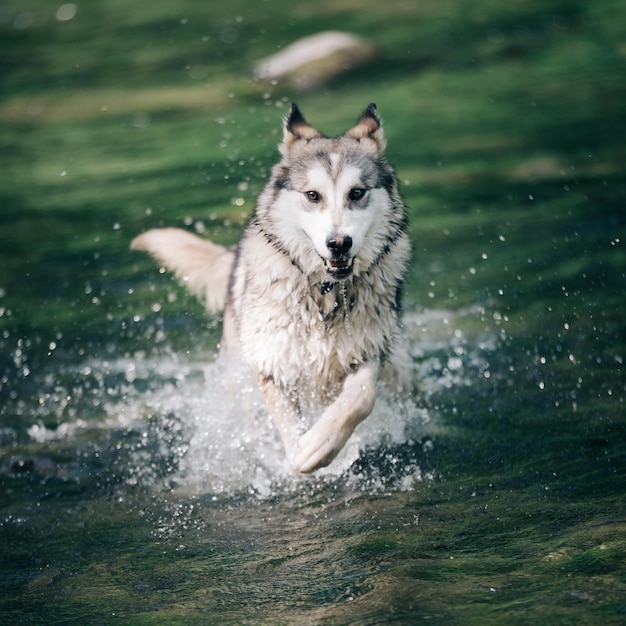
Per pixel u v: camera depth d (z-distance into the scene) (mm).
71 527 16359
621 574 12773
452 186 35469
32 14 72562
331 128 42438
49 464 18891
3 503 17438
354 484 17438
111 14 70688
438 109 45875
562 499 15820
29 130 46594
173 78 54312
